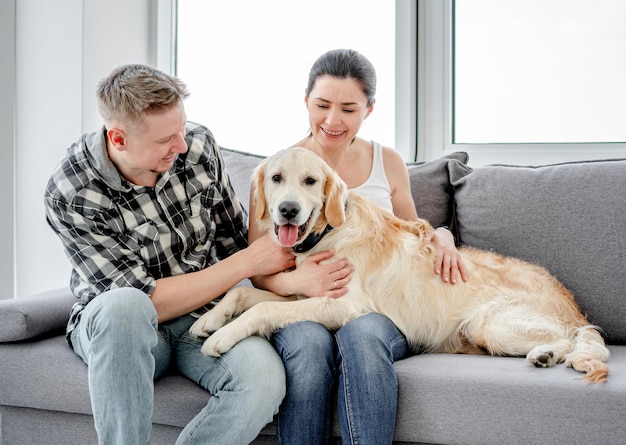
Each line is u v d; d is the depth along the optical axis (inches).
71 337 66.5
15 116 104.9
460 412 58.2
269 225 73.2
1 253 106.3
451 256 74.6
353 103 76.9
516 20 103.0
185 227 69.7
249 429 56.4
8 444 70.3
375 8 108.3
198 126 74.3
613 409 54.9
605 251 76.3
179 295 65.3
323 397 58.7
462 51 106.0
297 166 69.6
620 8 98.3
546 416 56.2
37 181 105.0
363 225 73.4
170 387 63.7
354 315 67.3
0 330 68.7
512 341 68.6
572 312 73.6
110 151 65.4
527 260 79.8
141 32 114.5
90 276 64.9
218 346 61.8
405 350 68.4
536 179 82.0
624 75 99.0
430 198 87.7
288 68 113.2
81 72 101.3
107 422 55.1
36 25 103.0
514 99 104.4
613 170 79.4
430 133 108.0
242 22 114.7
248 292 71.0
